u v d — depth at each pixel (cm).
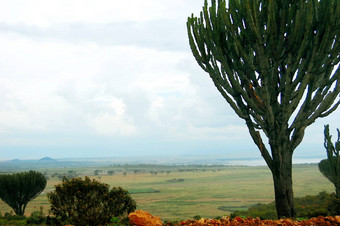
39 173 2342
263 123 1084
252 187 15788
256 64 1045
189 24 1130
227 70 1043
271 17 927
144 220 626
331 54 965
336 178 1284
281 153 1054
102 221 820
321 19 944
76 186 830
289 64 975
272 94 1031
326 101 1044
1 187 2150
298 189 10138
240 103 1113
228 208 8444
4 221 1152
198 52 1134
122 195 847
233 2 1013
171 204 9825
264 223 652
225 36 1045
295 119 1062
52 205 825
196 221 678
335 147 1304
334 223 643
